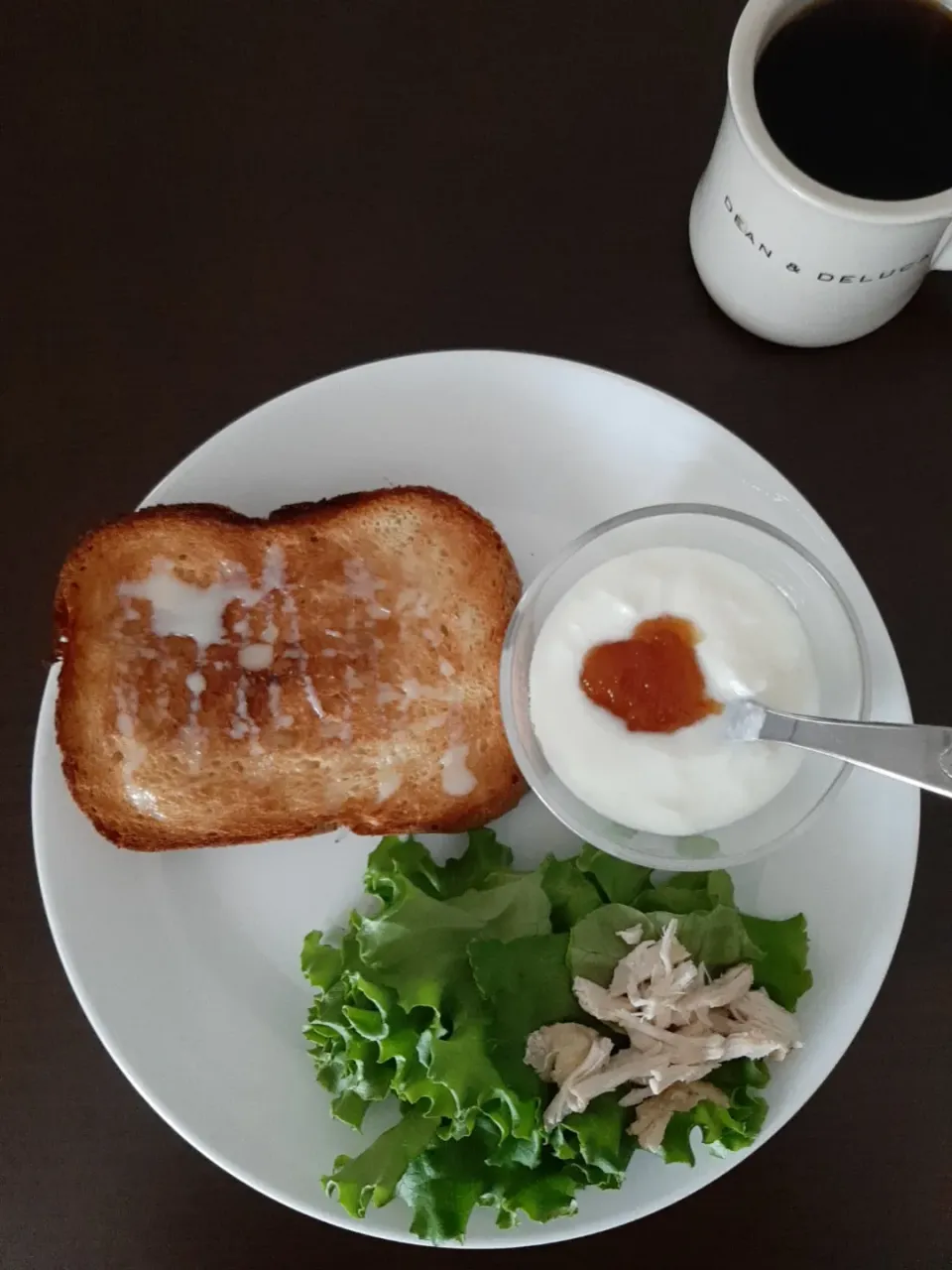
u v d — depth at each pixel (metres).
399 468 0.33
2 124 0.36
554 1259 0.32
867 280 0.28
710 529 0.30
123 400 0.35
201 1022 0.31
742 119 0.25
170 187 0.35
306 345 0.35
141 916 0.31
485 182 0.35
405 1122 0.29
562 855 0.32
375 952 0.29
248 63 0.35
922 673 0.33
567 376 0.31
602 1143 0.27
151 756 0.31
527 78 0.35
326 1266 0.32
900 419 0.34
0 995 0.33
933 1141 0.32
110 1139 0.33
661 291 0.34
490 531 0.32
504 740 0.32
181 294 0.35
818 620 0.30
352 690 0.31
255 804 0.32
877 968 0.30
